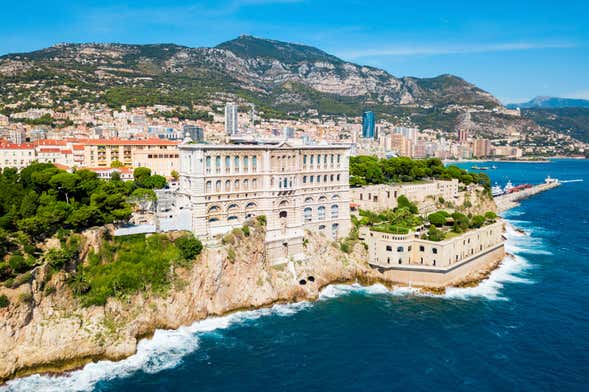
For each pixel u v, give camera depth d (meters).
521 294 138.38
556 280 151.50
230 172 134.25
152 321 109.06
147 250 116.69
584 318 120.75
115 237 114.69
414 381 91.56
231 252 125.56
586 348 104.75
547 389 89.06
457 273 147.50
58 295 99.44
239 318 120.50
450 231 160.38
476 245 161.00
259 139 158.25
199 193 127.94
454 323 117.56
